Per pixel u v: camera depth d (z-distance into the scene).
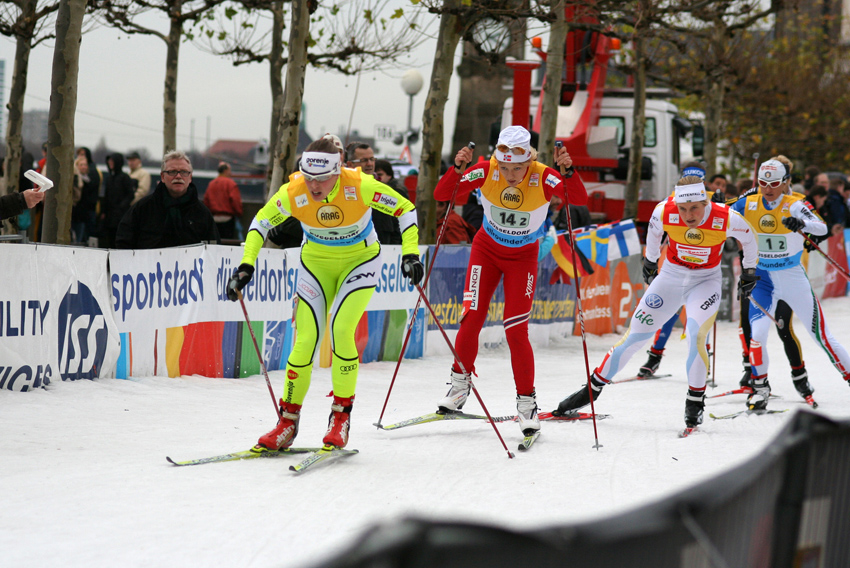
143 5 28.23
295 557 6.91
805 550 4.41
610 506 8.64
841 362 15.58
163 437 11.65
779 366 21.16
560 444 11.91
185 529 7.56
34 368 14.05
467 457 10.92
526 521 7.98
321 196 10.03
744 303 17.19
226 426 12.62
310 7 21.39
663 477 9.95
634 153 32.84
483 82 53.44
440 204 24.83
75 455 10.34
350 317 10.61
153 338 16.12
